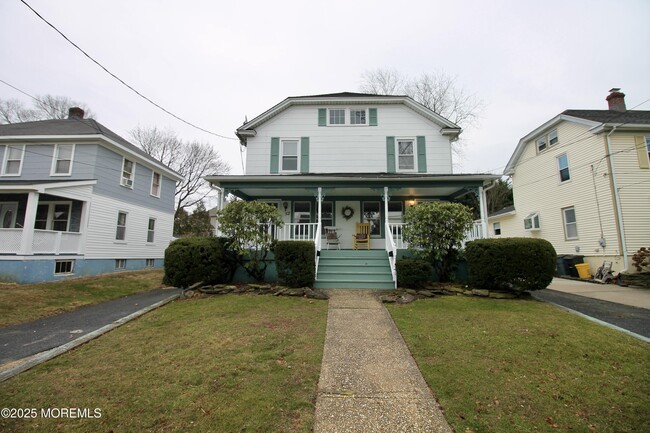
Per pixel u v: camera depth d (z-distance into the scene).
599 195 13.15
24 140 13.30
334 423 2.71
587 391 3.25
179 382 3.36
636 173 12.67
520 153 18.19
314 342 4.59
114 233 14.35
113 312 6.57
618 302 7.77
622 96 15.46
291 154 13.16
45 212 13.34
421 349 4.32
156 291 9.35
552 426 2.67
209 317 5.74
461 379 3.48
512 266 7.23
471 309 6.29
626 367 3.80
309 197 12.76
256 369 3.68
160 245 18.09
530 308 6.38
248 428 2.60
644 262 11.49
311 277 7.93
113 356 4.09
